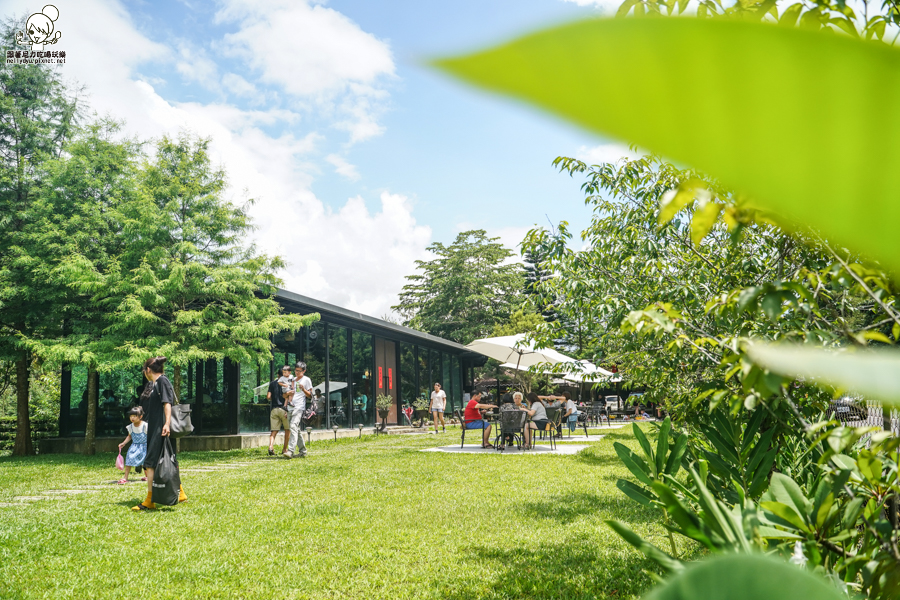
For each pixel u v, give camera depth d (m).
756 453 1.95
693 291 3.17
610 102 0.12
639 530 5.18
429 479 8.59
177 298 14.05
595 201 4.50
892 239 0.16
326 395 18.30
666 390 3.58
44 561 4.68
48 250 14.64
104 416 15.98
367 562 4.58
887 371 0.15
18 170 15.87
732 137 0.14
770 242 2.65
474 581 4.05
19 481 9.26
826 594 0.28
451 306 43.97
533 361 13.96
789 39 0.13
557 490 7.41
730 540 1.01
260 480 8.81
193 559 4.71
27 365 15.93
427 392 25.84
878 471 1.21
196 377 15.43
